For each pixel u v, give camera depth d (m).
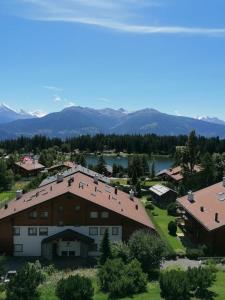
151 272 57.47
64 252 76.88
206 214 78.44
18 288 43.50
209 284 44.38
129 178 178.88
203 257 70.38
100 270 50.38
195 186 131.88
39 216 77.06
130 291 46.12
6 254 76.88
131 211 82.81
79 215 77.19
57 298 43.91
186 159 162.62
